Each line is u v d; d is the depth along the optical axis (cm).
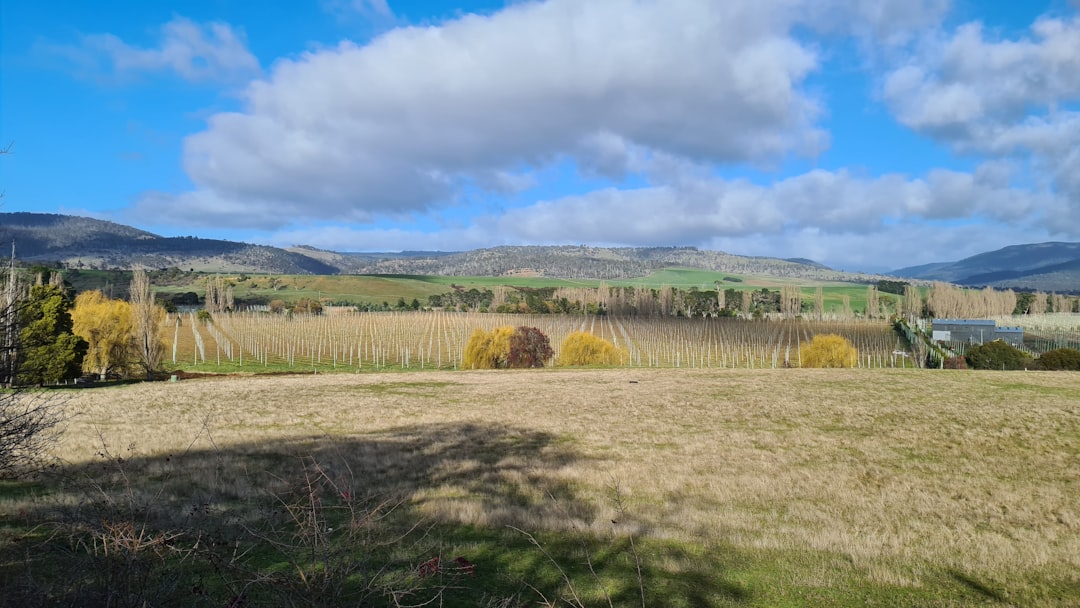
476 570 1009
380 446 2320
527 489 1667
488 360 7619
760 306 18588
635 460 2188
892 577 1047
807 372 5581
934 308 15450
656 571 1052
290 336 11662
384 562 956
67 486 1391
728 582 1013
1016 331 10275
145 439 2309
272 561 909
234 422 2959
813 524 1402
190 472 1688
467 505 1412
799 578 1037
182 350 9681
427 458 2130
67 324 5384
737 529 1332
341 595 617
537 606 875
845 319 15700
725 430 2894
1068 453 2386
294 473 1681
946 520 1466
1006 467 2144
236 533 1062
